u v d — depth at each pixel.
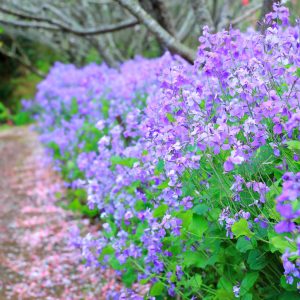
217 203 2.35
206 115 2.29
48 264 4.29
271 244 2.02
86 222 4.99
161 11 4.55
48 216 5.57
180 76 2.33
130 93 4.43
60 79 9.23
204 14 4.14
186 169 2.26
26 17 4.89
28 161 8.89
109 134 4.40
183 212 2.54
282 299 2.14
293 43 2.30
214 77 2.46
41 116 10.94
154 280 2.95
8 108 18.02
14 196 6.61
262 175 2.32
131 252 2.88
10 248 4.75
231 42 2.36
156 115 2.47
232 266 2.51
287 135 2.17
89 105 6.05
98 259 3.16
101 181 3.49
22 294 3.84
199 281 2.57
